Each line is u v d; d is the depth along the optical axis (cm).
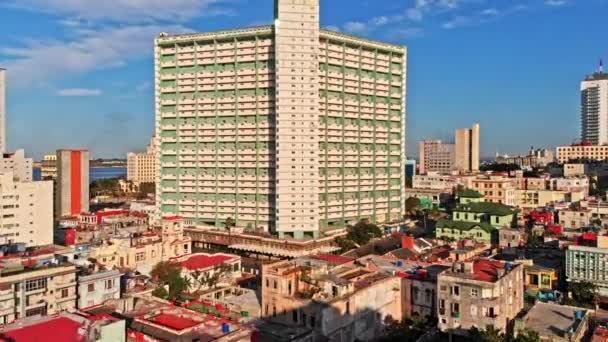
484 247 16038
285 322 9894
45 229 19200
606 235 13012
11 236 18300
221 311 10312
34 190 18862
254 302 11119
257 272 16550
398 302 11138
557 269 13512
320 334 9338
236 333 7312
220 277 14212
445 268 11925
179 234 16875
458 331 9662
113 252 14788
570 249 12850
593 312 11094
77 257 13088
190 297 11912
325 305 9344
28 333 6638
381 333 10575
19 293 9644
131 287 12462
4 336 6456
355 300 9969
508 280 9950
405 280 11038
